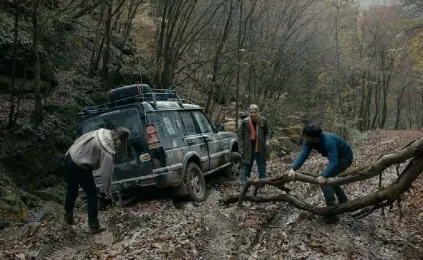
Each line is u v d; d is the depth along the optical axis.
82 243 5.95
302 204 6.60
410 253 5.44
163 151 7.43
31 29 11.78
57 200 9.35
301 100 29.58
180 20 14.20
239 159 10.67
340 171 6.44
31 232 6.38
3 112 10.06
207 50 17.11
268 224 6.55
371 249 5.54
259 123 8.65
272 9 18.92
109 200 8.10
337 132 25.86
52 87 12.13
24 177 9.23
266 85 20.52
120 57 14.53
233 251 5.38
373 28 38.00
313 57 26.03
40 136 9.80
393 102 53.62
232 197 7.62
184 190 7.82
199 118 9.41
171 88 14.44
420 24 27.77
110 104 8.03
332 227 6.27
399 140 22.06
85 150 6.09
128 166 7.43
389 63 39.16
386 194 5.75
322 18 26.20
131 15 14.88
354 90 34.47
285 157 16.97
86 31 15.41
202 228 6.16
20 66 11.27
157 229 6.20
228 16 15.71
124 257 5.11
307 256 5.11
